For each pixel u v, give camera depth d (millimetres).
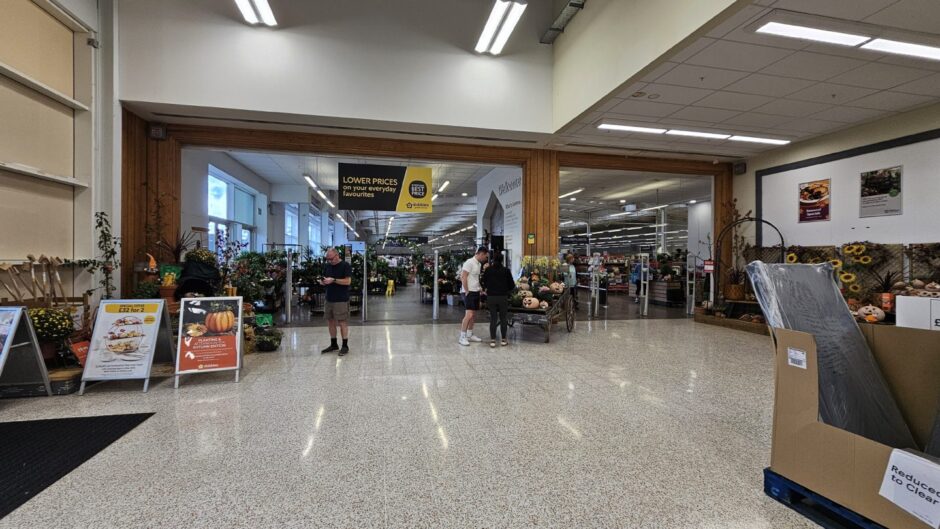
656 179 11750
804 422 1917
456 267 11266
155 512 1872
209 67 5766
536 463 2363
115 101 5336
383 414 3080
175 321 4609
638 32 4777
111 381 3832
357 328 6961
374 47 6332
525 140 7457
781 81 5012
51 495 1995
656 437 2730
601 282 11500
